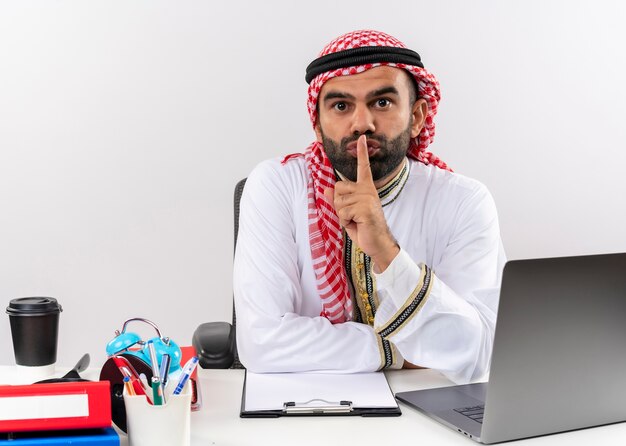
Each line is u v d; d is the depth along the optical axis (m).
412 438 1.32
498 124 3.29
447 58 3.24
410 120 1.82
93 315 3.29
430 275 1.65
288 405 1.44
